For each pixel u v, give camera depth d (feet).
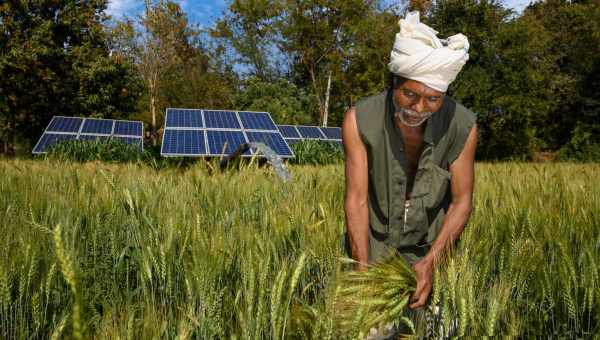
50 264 7.00
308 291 7.55
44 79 80.07
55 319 6.81
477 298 6.17
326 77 119.14
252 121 45.65
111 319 5.40
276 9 114.52
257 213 10.74
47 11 83.35
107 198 10.62
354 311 4.98
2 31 76.38
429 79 5.64
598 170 26.68
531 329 6.48
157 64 94.63
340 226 8.67
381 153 6.89
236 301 5.93
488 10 86.63
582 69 92.79
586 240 7.59
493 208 10.43
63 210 9.78
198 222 7.43
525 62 86.99
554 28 107.76
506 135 91.71
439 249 6.35
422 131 6.77
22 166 19.67
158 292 7.48
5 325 6.13
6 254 6.50
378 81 106.83
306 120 108.99
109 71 87.25
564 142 100.89
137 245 8.27
